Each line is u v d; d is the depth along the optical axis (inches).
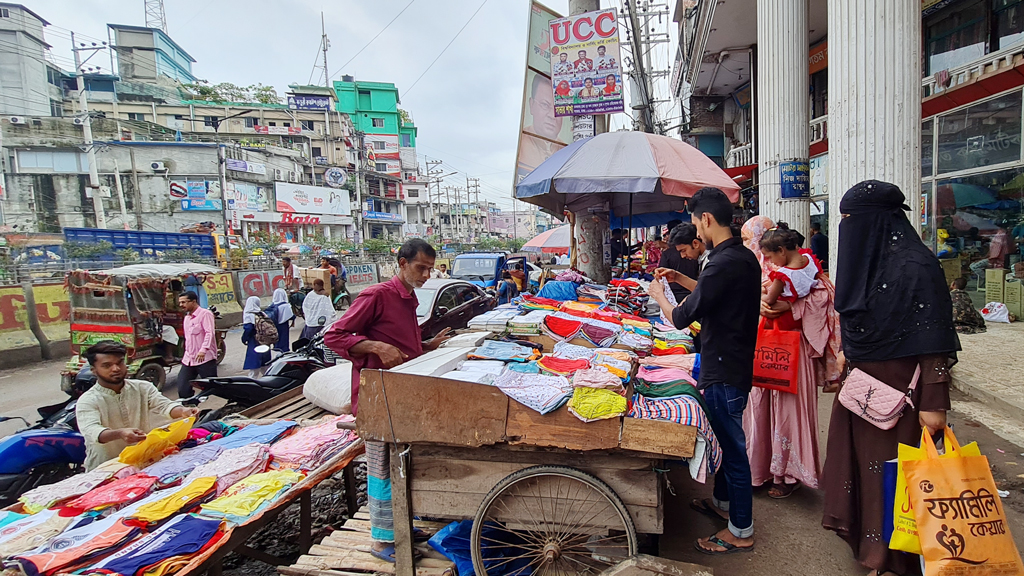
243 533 100.7
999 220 323.9
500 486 90.9
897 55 146.5
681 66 754.8
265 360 310.5
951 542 76.8
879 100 148.8
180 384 244.8
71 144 1181.1
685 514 127.0
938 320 82.2
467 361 113.3
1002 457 150.4
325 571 98.0
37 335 390.9
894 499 86.9
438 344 148.9
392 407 93.0
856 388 91.4
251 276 634.8
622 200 335.9
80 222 1203.2
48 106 1342.3
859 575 100.7
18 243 599.2
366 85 2704.2
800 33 249.8
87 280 270.7
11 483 140.5
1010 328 301.0
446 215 3159.5
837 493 97.3
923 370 83.6
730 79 637.9
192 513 105.7
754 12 442.0
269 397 211.8
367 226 2055.9
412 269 133.7
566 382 95.4
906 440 88.0
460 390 90.5
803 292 124.0
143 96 1667.1
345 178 1847.9
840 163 158.9
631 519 88.5
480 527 91.7
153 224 1258.0
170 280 300.7
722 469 115.0
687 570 84.7
